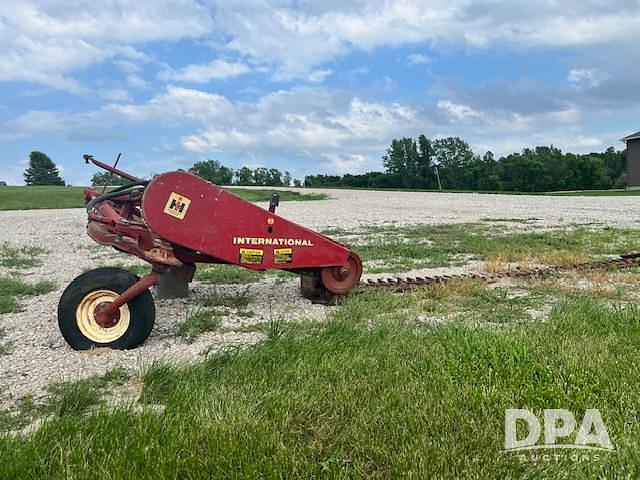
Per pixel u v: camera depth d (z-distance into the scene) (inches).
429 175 4042.8
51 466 121.1
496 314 248.8
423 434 130.1
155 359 192.4
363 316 247.3
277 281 345.7
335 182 4040.4
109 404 159.9
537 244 490.6
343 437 130.6
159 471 117.1
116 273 212.5
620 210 951.6
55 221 834.2
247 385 158.4
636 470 117.6
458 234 588.1
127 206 251.4
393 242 532.4
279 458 121.4
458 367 166.6
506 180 3779.5
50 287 339.0
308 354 181.8
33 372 190.4
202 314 253.1
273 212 262.2
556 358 171.5
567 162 3683.6
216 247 239.3
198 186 234.2
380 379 161.2
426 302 271.4
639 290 300.8
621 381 155.3
